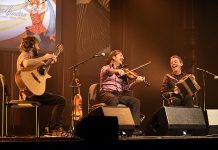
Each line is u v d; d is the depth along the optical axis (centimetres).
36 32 765
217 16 891
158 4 883
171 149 408
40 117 748
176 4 888
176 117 535
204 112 556
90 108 680
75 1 802
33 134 740
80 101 700
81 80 792
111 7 853
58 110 629
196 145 414
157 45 879
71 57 791
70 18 796
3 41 741
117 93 687
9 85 744
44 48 769
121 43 855
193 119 544
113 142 366
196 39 879
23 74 612
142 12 874
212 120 552
